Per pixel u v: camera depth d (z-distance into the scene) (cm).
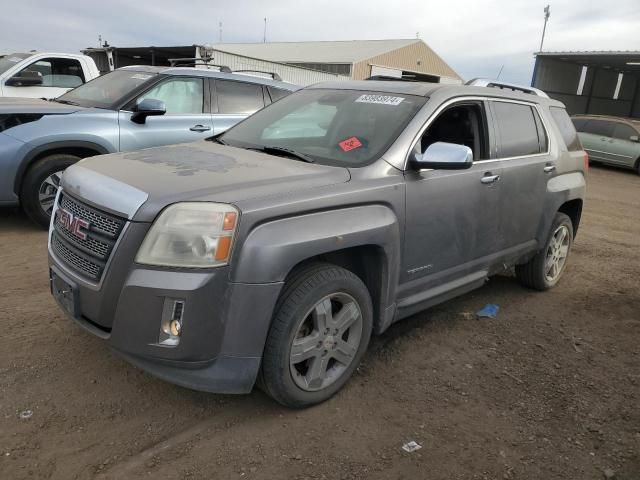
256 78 761
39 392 306
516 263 479
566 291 543
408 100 379
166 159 329
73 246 292
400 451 281
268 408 309
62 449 264
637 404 339
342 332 313
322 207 289
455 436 296
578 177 538
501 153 430
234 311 264
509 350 401
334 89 426
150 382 325
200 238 256
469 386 347
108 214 272
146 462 259
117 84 684
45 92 920
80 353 349
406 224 339
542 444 294
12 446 262
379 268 330
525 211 458
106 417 290
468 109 410
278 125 404
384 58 3875
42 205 589
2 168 559
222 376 271
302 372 309
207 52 1766
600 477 272
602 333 445
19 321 385
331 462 269
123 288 261
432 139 388
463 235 391
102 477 248
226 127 706
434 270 376
